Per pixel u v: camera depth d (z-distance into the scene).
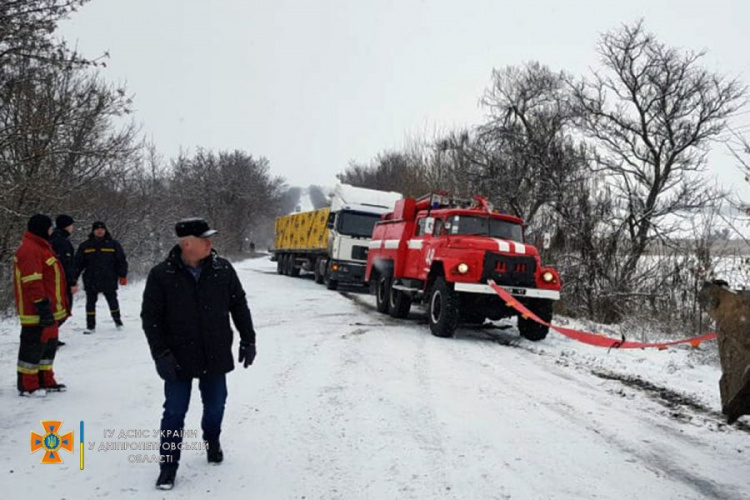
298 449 4.74
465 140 25.30
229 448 4.74
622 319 13.43
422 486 4.10
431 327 10.82
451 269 10.22
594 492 4.08
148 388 6.39
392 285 13.01
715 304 4.27
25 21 8.77
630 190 16.03
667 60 17.23
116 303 10.01
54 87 11.18
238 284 4.39
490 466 4.48
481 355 8.84
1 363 7.38
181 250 4.13
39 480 4.05
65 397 6.01
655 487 4.20
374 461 4.52
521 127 20.75
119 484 4.03
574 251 15.34
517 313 10.53
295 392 6.40
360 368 7.66
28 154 10.69
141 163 21.36
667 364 8.38
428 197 12.57
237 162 54.53
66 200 13.04
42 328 5.97
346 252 19.80
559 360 8.69
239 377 7.04
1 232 11.12
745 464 4.69
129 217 20.03
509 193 18.55
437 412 5.81
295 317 12.48
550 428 5.44
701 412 6.12
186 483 4.07
